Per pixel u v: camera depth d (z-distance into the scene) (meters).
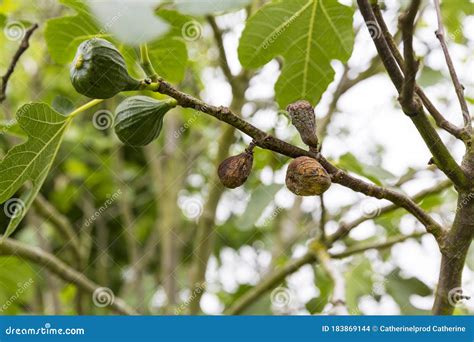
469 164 2.63
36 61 6.78
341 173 2.50
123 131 2.66
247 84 5.28
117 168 7.13
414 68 2.29
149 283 7.84
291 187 2.42
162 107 2.66
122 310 5.02
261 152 5.35
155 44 3.57
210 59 6.27
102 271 7.46
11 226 2.89
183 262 7.32
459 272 2.82
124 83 2.56
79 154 7.50
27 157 2.93
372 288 5.59
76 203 7.93
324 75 3.58
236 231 7.35
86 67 2.54
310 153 2.48
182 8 3.06
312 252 4.72
